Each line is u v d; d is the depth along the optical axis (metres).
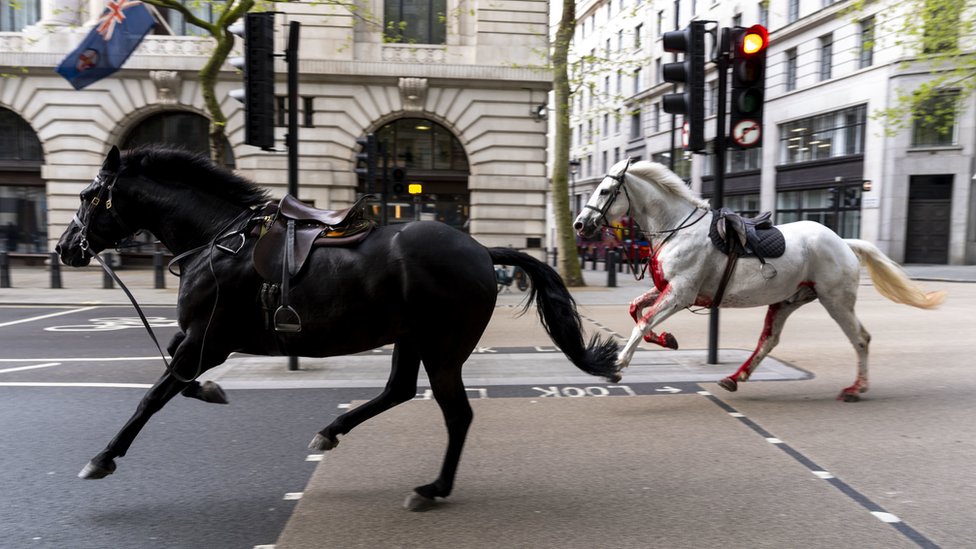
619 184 5.92
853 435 4.89
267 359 7.91
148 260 22.61
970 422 5.21
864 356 5.93
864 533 3.30
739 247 5.71
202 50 20.62
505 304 14.46
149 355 8.37
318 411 5.61
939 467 4.23
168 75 20.39
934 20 15.19
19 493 3.83
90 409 5.66
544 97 21.28
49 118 20.80
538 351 8.61
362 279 3.60
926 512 3.55
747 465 4.27
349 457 4.45
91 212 4.02
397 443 4.73
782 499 3.73
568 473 4.15
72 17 21.02
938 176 25.81
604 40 48.47
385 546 3.17
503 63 20.94
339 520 3.46
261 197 4.16
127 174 4.06
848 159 27.50
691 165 38.56
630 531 3.33
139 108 20.80
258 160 20.67
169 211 4.03
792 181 30.92
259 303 3.70
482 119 21.14
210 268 3.72
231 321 3.75
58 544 3.19
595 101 50.72
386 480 4.04
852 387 5.93
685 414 5.49
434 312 3.61
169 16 20.92
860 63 26.77
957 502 3.68
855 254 6.08
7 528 3.36
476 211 21.36
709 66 33.97
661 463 4.32
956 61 16.94
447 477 3.64
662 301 5.77
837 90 27.80
